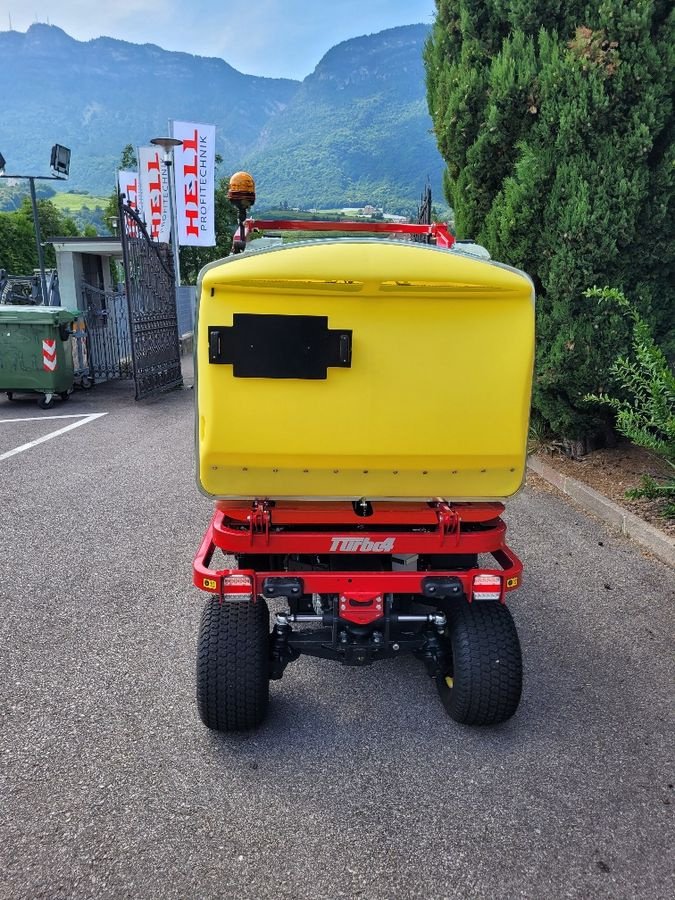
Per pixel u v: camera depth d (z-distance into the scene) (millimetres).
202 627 3168
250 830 2678
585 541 5648
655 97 5840
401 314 2727
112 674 3754
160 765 3045
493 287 2684
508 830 2695
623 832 2695
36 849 2568
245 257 2643
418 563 3400
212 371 2732
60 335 11242
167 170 17781
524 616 4457
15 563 5215
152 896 2379
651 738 3281
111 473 7590
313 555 3445
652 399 5656
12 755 3088
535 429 7844
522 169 6336
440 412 2838
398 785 2941
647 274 6453
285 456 2863
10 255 29219
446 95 7367
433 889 2424
